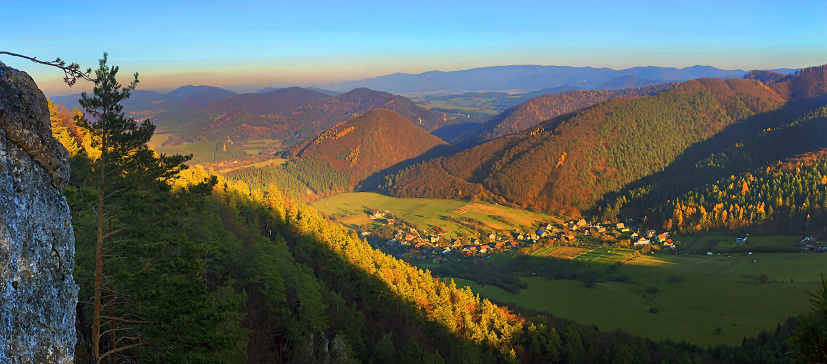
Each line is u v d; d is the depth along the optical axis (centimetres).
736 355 7869
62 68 1162
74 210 2064
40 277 1139
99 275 2109
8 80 1122
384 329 6994
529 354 7669
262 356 4209
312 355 4503
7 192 1070
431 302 8231
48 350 1131
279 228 9738
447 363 6575
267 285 4803
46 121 1228
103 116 2233
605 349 7612
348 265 8600
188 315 2019
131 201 2334
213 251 5109
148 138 2427
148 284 2158
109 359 2288
